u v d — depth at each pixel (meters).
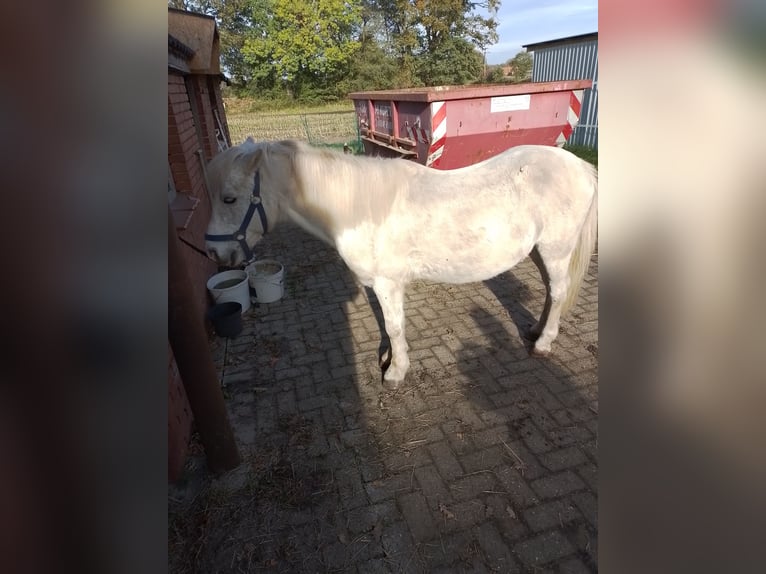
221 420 2.10
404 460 2.23
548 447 2.25
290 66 23.75
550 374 2.78
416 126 5.16
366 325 3.51
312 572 1.76
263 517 1.99
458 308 3.65
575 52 8.98
